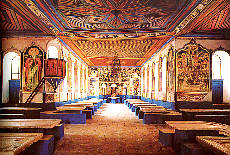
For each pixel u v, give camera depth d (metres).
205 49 11.17
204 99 11.01
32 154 4.90
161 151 5.57
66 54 13.99
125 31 10.77
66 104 13.28
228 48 11.13
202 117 9.45
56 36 11.52
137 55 18.16
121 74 26.52
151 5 7.51
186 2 7.22
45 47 11.40
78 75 18.69
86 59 20.39
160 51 14.88
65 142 6.44
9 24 10.38
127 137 7.12
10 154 3.04
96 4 7.38
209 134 5.28
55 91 11.23
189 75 11.11
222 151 3.14
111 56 18.58
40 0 7.06
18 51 11.38
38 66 11.33
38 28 10.70
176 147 5.46
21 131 5.70
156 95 16.42
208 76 11.09
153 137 7.13
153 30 10.59
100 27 10.17
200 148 4.44
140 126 9.30
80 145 6.12
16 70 13.30
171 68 11.69
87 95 24.95
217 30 10.88
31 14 8.38
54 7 7.66
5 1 7.34
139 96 26.22
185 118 9.86
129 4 7.42
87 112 11.91
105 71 26.34
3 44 11.34
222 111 9.82
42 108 11.08
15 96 13.07
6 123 5.54
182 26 9.78
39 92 11.23
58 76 10.40
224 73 12.73
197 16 8.53
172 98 11.38
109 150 5.65
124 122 10.49
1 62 11.66
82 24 9.70
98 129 8.55
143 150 5.66
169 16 8.62
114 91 26.66
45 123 5.52
